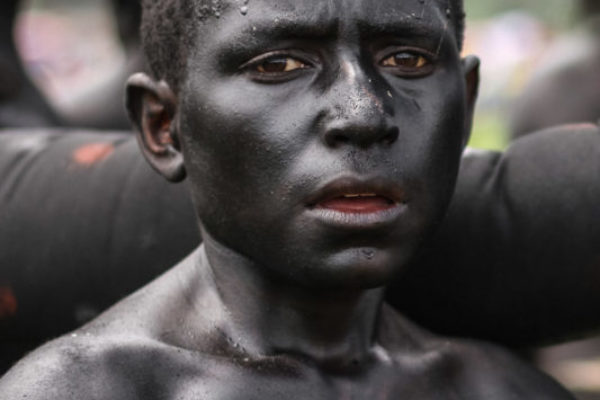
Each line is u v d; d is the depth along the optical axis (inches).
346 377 83.4
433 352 88.0
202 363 80.3
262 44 76.2
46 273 99.3
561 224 94.3
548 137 98.0
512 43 558.6
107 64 510.3
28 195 101.3
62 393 75.5
